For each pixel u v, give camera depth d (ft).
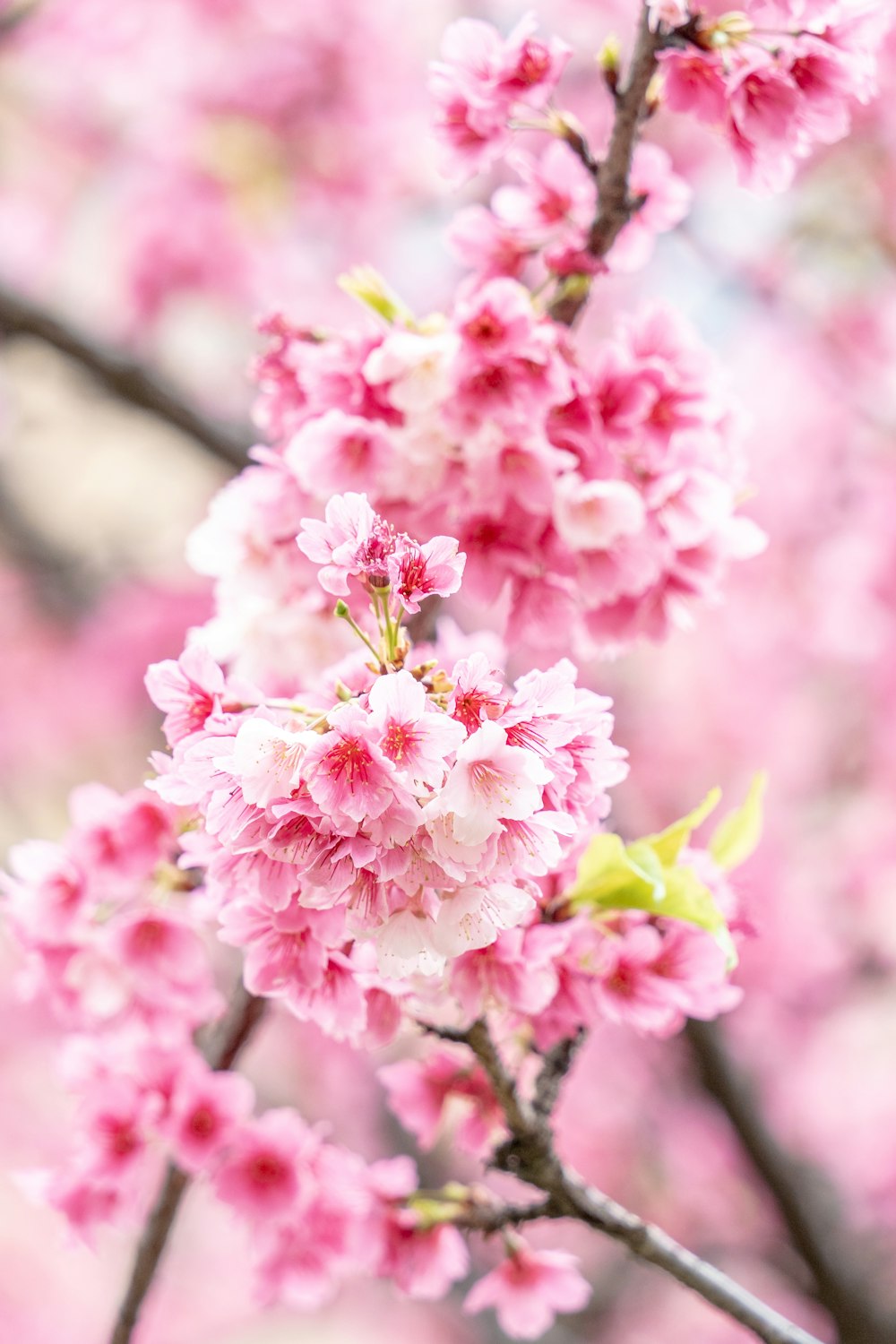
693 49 4.48
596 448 4.51
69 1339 15.24
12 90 11.57
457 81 4.58
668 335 4.58
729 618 13.55
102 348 9.45
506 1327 4.64
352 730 3.92
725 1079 9.92
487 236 4.70
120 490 16.05
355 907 4.00
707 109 4.52
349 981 4.19
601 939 4.32
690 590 4.69
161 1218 4.79
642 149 4.69
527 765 3.93
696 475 4.59
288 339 4.62
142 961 4.58
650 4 4.43
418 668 4.05
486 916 4.00
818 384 13.33
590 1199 4.45
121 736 14.66
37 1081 14.67
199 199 11.48
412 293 11.95
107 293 12.20
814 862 12.82
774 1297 12.26
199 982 4.61
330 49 10.96
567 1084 12.69
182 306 12.05
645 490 4.59
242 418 10.99
